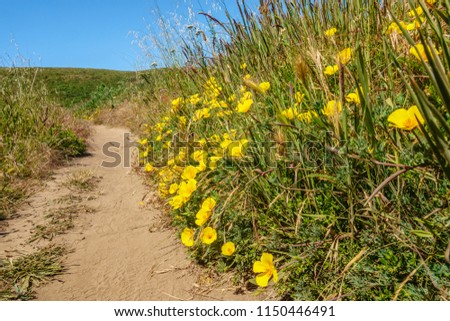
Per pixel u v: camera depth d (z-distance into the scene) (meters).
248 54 2.79
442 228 1.30
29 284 2.23
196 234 2.30
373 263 1.51
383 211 1.48
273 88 2.24
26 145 5.16
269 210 1.93
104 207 3.59
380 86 1.92
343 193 1.69
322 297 1.64
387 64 1.81
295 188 1.80
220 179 2.31
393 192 1.45
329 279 1.61
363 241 1.54
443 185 1.41
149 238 2.76
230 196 2.01
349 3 2.42
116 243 2.74
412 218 1.43
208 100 3.23
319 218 1.76
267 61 2.52
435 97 1.59
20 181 4.31
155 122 4.73
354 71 1.96
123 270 2.33
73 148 6.31
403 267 1.44
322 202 1.83
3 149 4.90
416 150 1.40
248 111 2.08
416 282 1.40
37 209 3.50
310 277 1.68
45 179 4.55
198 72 3.38
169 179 3.17
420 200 1.43
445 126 1.00
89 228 3.07
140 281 2.18
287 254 1.72
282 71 2.49
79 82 33.25
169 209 3.02
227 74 2.83
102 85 20.89
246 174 2.07
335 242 1.63
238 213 2.07
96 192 4.10
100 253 2.60
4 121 5.61
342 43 2.32
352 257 1.59
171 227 2.86
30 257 2.52
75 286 2.19
